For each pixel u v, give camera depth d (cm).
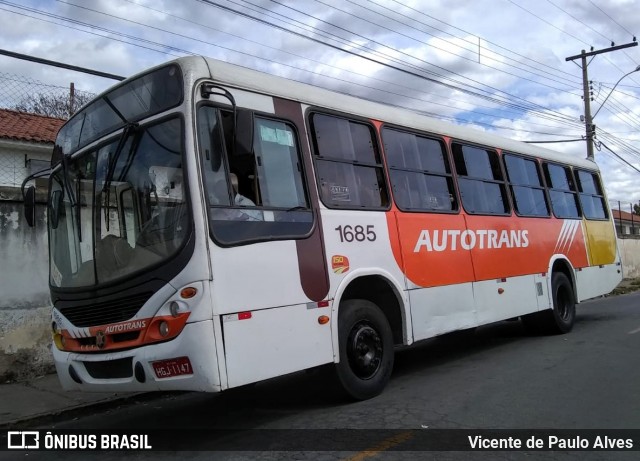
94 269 512
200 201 460
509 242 877
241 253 480
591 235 1163
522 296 889
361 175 639
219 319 452
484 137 893
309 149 578
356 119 651
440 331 703
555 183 1073
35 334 827
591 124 2422
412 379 711
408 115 743
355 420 536
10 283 808
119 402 705
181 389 452
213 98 496
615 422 512
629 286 2267
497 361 802
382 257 633
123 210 504
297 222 542
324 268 558
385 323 637
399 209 677
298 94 584
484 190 855
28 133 1486
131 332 477
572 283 1067
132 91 521
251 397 680
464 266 764
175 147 476
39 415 636
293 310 518
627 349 852
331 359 550
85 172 550
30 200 615
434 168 761
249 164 511
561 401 582
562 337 993
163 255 464
